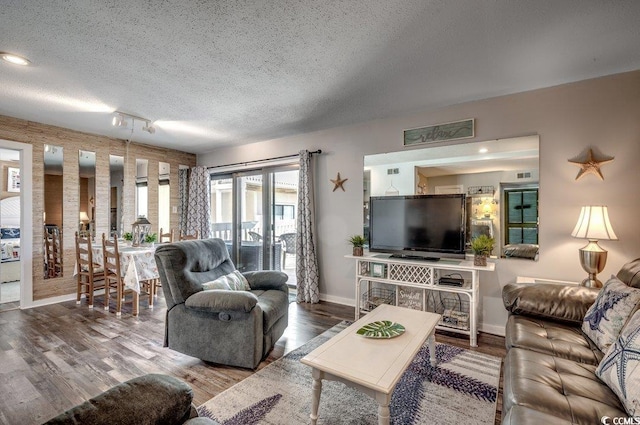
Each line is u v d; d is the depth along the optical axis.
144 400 0.82
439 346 2.72
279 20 1.85
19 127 3.79
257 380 2.17
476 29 1.93
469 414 1.79
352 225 3.99
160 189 5.35
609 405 1.21
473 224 3.15
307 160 4.24
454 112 3.28
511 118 2.98
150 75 2.57
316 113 3.54
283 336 2.96
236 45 2.12
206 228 5.49
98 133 4.47
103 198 4.58
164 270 2.49
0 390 2.05
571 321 1.99
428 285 3.04
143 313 3.62
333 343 1.80
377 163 3.78
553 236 2.79
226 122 3.90
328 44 2.11
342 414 1.81
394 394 1.99
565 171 2.75
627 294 1.66
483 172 3.11
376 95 3.01
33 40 2.05
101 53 2.23
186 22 1.86
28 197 3.87
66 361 2.44
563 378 1.39
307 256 4.16
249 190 5.30
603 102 2.60
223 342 2.33
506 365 1.59
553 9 1.74
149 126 3.89
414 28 1.93
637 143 2.49
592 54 2.24
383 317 2.23
